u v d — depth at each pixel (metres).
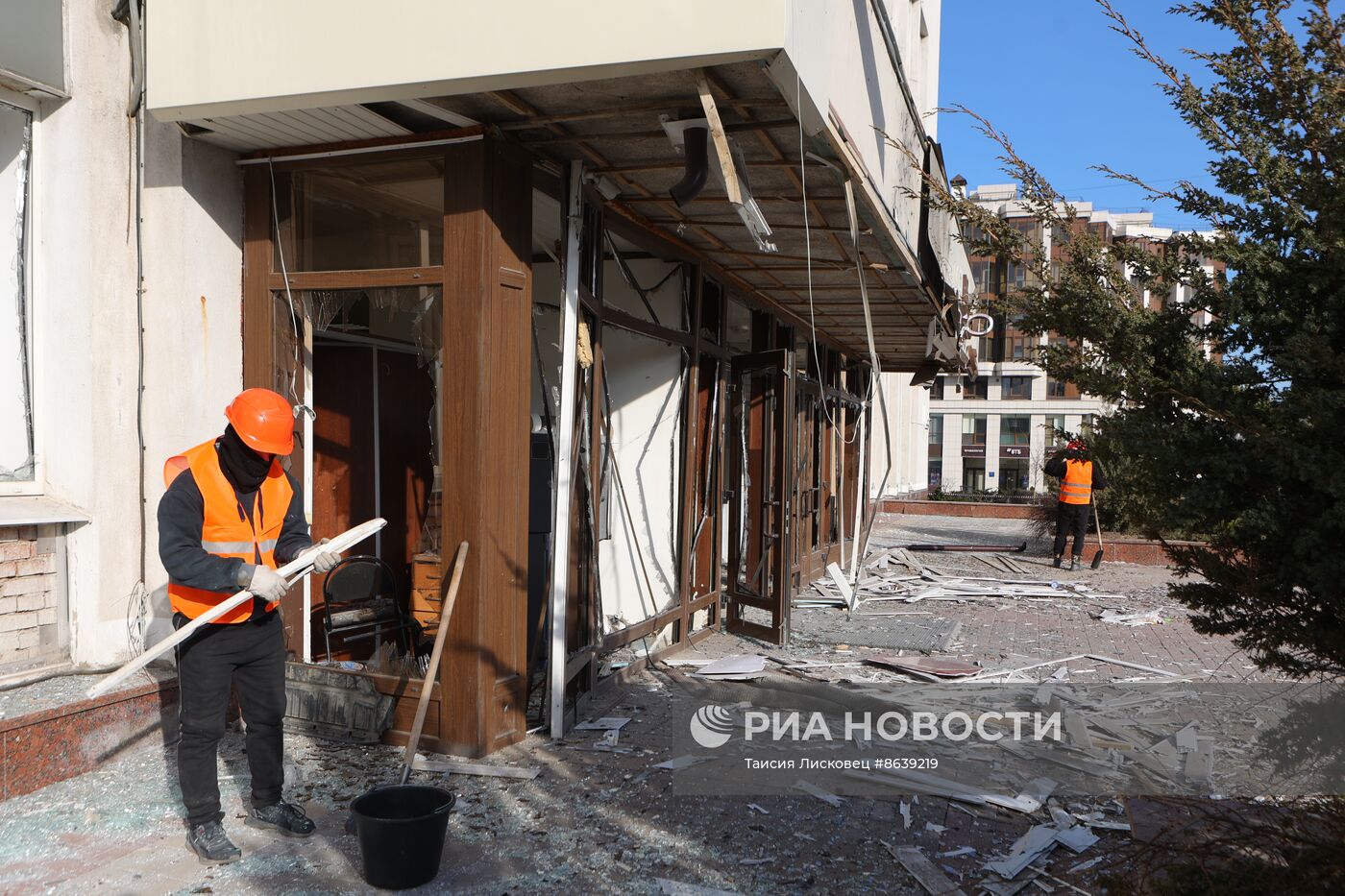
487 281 4.81
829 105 4.55
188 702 3.64
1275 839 3.08
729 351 8.37
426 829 3.43
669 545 7.67
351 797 4.32
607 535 7.64
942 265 9.25
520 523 5.12
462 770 4.64
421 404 7.20
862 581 11.55
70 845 3.75
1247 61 3.14
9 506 4.50
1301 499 2.73
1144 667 7.05
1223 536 2.94
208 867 3.60
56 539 4.71
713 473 8.18
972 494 27.45
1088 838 3.98
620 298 7.60
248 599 3.59
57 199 4.73
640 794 4.42
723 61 3.87
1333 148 2.93
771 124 4.51
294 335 5.43
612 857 3.78
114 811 4.06
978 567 13.05
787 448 7.90
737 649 7.74
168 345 5.06
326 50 4.32
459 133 4.81
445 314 4.87
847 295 8.81
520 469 5.11
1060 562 13.05
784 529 7.88
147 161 4.96
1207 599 3.03
